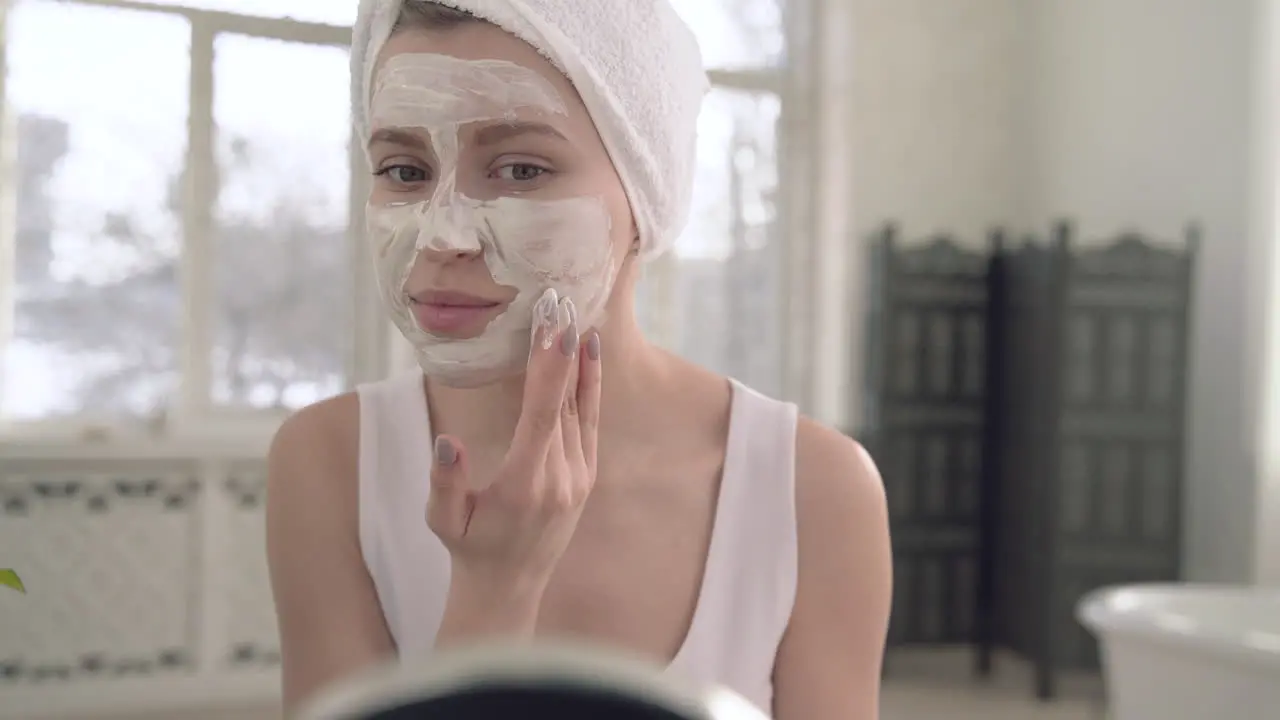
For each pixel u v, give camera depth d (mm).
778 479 662
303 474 662
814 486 667
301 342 3156
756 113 3543
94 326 3006
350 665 617
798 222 3555
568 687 166
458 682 165
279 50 3123
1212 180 3139
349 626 631
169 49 3037
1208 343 3162
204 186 3072
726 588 638
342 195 3182
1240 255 3053
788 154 3562
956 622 3426
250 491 2973
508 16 537
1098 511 3113
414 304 561
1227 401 3100
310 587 639
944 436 3426
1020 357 3283
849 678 646
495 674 166
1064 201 3670
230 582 2945
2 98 2914
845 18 3590
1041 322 3176
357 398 693
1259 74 2986
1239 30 3053
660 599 631
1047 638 3086
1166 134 3289
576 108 556
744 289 3518
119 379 3027
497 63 542
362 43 600
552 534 482
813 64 3578
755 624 638
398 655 637
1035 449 3188
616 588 625
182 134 3055
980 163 3756
